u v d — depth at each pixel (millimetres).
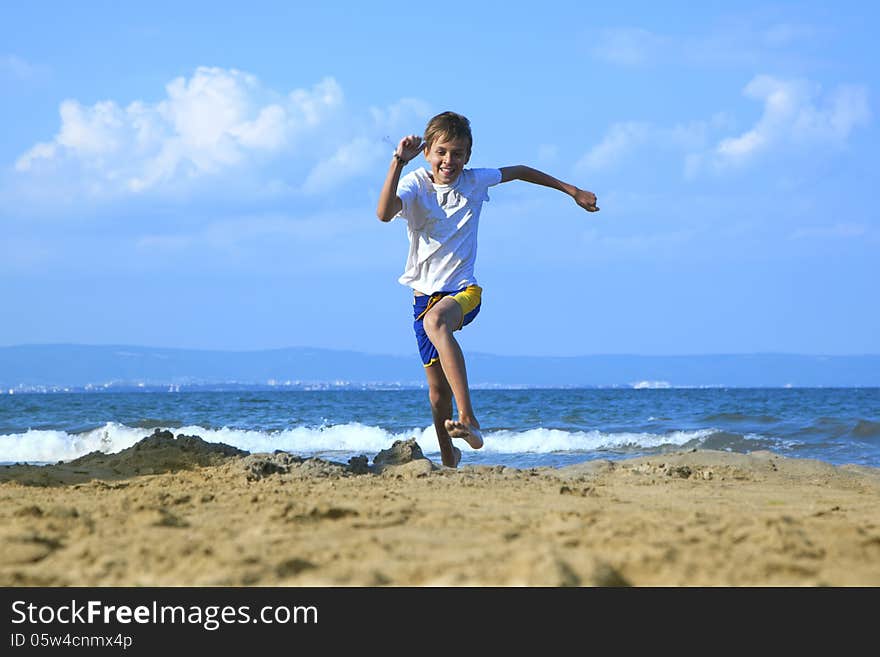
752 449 14867
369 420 24688
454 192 5496
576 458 12758
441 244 5516
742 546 2756
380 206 5180
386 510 3588
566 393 73062
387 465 6469
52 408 33281
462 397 5258
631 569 2518
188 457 6766
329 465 6254
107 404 40062
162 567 2658
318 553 2744
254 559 2645
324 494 4473
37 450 15266
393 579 2473
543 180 5934
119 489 5141
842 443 15367
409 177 5477
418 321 5754
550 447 15461
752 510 4023
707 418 22641
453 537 3004
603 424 21734
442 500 4203
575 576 2375
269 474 5957
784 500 4602
